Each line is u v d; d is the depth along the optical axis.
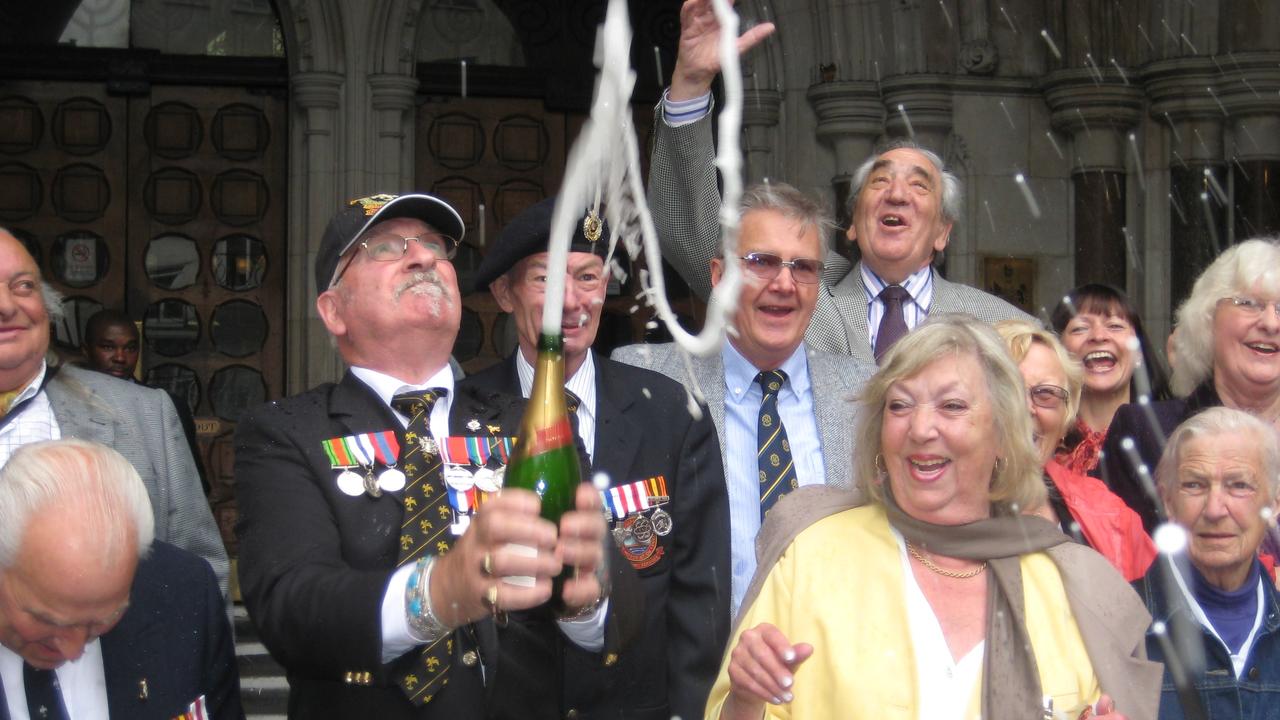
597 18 9.32
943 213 4.27
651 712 2.89
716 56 3.47
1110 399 4.50
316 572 2.27
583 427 3.15
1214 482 3.03
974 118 8.79
